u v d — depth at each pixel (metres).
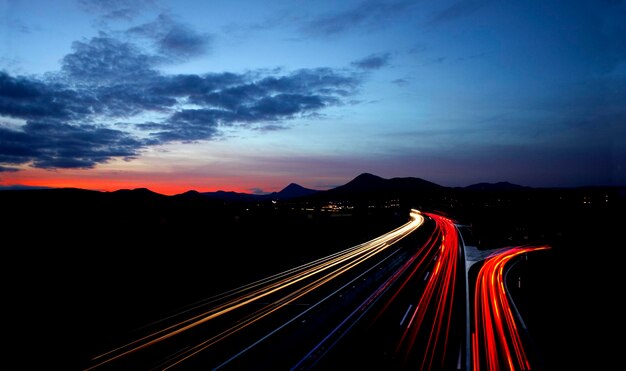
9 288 22.91
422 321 21.53
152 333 18.55
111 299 23.11
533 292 31.66
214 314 21.88
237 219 67.56
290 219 77.81
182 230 49.56
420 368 15.35
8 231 40.69
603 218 77.44
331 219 88.62
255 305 23.94
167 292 26.00
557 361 17.62
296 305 23.89
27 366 14.59
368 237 70.69
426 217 123.44
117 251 34.84
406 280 33.84
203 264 34.72
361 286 29.94
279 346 16.97
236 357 15.75
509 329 21.05
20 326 18.14
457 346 17.88
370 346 17.61
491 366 15.91
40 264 28.44
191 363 15.20
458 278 34.91
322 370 15.08
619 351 19.08
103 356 15.74
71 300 22.08
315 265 40.72
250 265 37.41
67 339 17.27
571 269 42.16
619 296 30.45
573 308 27.17
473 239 65.81
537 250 54.25
